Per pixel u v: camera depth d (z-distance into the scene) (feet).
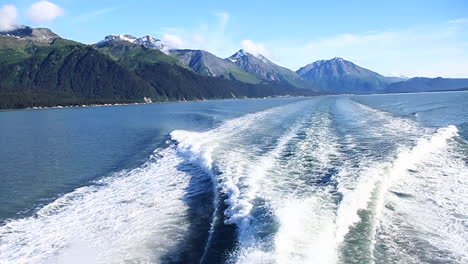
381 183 48.49
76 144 110.11
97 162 79.36
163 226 40.24
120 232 39.29
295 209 37.76
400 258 31.24
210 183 54.95
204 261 31.71
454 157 65.46
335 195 43.27
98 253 34.94
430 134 85.76
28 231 41.11
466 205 42.68
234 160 64.80
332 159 63.82
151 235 38.17
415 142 75.15
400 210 41.24
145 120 200.34
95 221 42.78
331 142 81.61
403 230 36.32
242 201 41.91
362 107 214.28
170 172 64.13
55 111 394.32
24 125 197.88
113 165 75.20
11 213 47.70
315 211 38.09
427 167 59.16
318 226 34.30
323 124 118.83
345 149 72.59
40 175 68.95
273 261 27.96
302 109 212.23
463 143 77.66
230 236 35.53
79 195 54.39
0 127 186.80
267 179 51.72
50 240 38.32
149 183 57.93
